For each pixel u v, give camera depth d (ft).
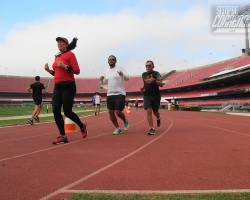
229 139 29.45
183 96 268.41
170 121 58.39
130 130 39.04
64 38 28.22
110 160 19.74
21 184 14.43
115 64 34.04
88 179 15.19
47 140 30.76
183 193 12.40
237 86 188.14
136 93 344.49
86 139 30.48
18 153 22.93
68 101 28.50
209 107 186.80
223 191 12.62
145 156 20.93
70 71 28.22
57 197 12.43
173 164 18.34
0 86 328.08
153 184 14.11
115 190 13.16
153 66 33.68
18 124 52.90
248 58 222.69
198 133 34.91
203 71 277.03
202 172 16.29
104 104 300.20
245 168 17.13
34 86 53.57
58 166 18.19
